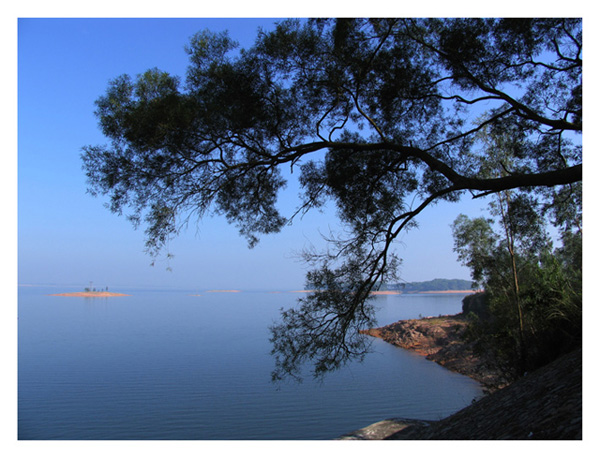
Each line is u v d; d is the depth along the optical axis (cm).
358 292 835
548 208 1050
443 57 846
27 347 5266
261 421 2217
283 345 812
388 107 881
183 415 2381
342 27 748
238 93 711
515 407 664
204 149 746
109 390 3052
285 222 917
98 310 12912
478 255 1459
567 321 1002
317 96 813
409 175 965
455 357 3234
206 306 16175
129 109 703
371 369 3259
